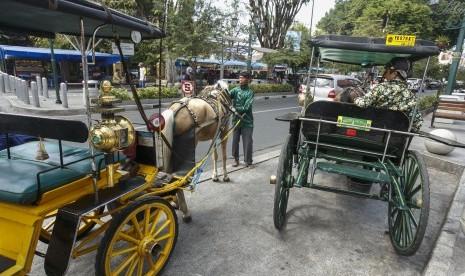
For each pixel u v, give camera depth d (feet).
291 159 14.58
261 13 85.40
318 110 13.66
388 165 12.89
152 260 10.30
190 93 17.69
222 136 17.78
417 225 11.07
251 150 21.70
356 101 13.41
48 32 11.10
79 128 7.55
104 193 9.23
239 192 17.43
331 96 39.22
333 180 19.92
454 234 13.12
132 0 47.01
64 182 8.30
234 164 21.71
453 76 44.29
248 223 14.20
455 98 36.06
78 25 9.96
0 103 41.27
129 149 11.07
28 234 7.64
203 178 19.06
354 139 13.29
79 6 7.52
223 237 13.01
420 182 11.60
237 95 20.58
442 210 16.44
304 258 11.88
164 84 60.03
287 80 97.96
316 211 15.70
